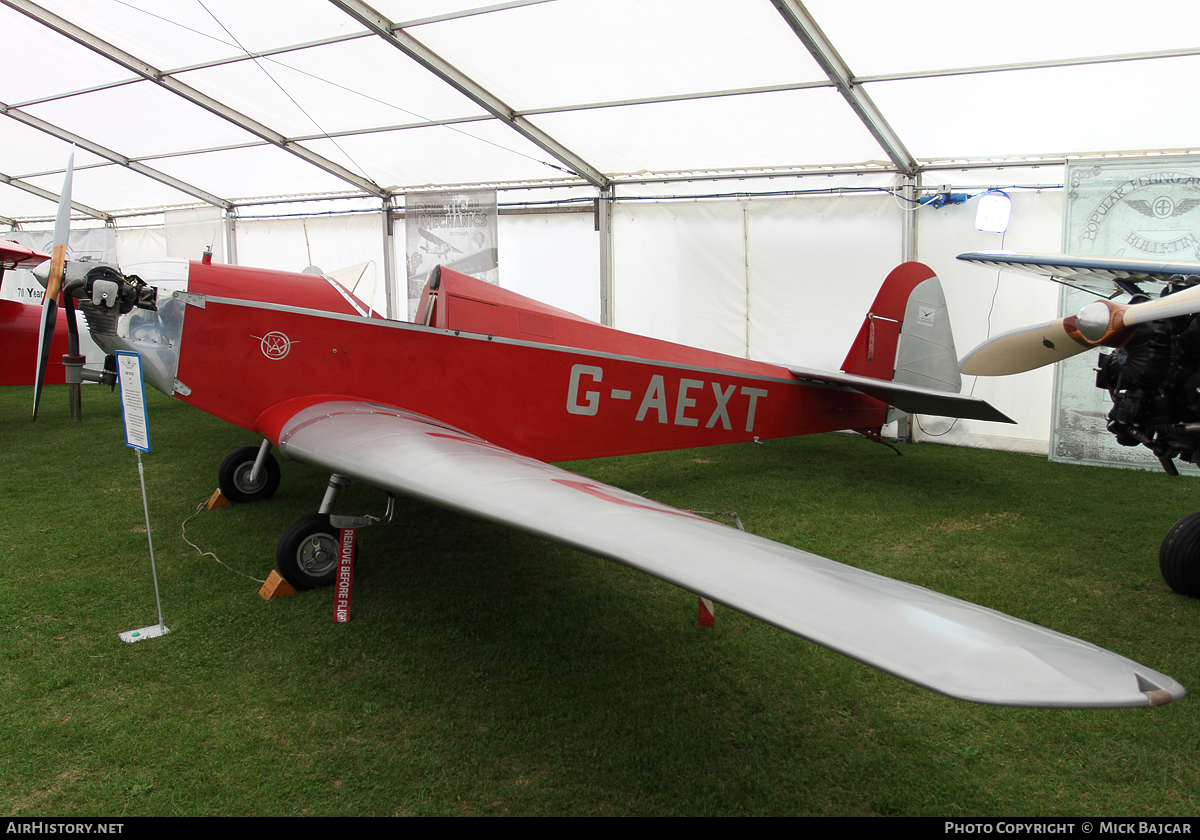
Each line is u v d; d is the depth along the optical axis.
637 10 4.62
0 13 5.94
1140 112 5.07
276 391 3.64
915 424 6.68
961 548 3.79
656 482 5.14
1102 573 3.45
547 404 4.09
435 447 2.64
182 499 4.46
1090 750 2.11
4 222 13.28
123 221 12.05
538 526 1.70
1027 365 3.53
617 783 1.93
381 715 2.23
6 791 1.86
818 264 6.86
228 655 2.57
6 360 7.02
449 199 8.42
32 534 3.79
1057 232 5.92
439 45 5.30
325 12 5.22
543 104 6.04
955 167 6.18
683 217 7.37
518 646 2.69
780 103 5.57
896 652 1.06
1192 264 3.14
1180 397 2.94
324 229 9.77
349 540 2.83
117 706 2.24
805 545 3.81
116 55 6.42
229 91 6.85
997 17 4.12
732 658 2.62
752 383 4.76
